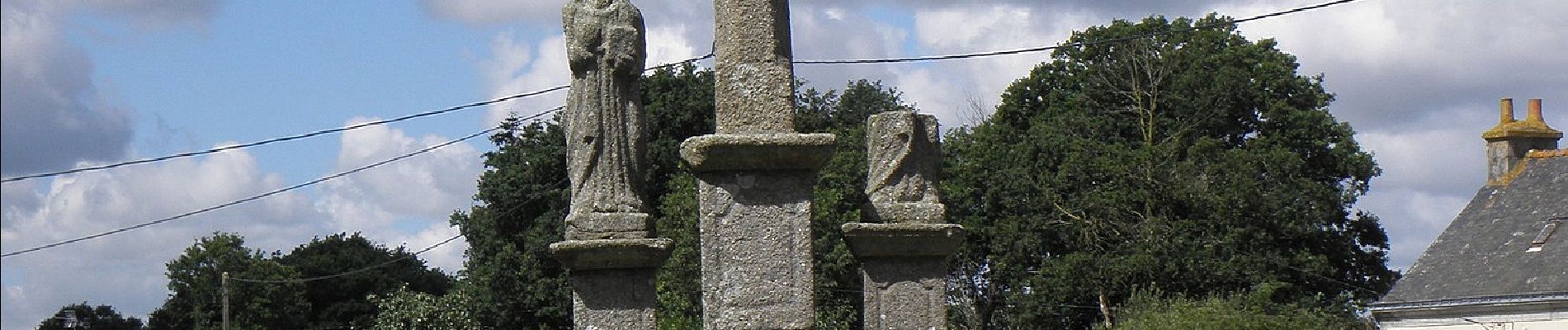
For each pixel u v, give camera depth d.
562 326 52.50
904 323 17.25
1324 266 52.03
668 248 16.58
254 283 77.88
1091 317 54.34
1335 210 53.59
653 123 50.62
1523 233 44.38
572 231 16.50
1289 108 53.91
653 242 16.42
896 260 17.36
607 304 16.45
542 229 50.72
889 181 17.69
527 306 51.47
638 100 16.81
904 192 17.66
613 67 16.64
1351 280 54.38
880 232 17.22
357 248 82.50
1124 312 46.22
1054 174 54.59
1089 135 56.00
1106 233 53.50
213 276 78.56
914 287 17.33
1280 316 41.97
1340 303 51.88
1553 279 41.94
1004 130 56.41
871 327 17.25
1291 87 54.84
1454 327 43.84
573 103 16.75
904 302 17.28
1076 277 52.31
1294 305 44.50
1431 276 45.09
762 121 15.26
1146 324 42.09
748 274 15.16
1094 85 56.31
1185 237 51.66
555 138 52.00
